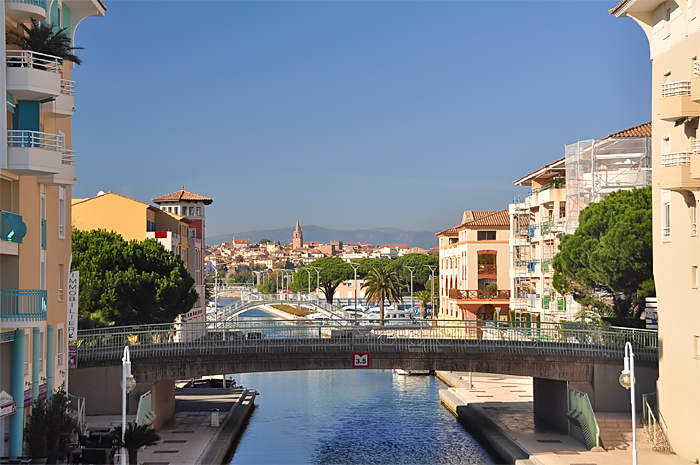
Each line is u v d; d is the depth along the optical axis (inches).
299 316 6998.0
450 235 4948.3
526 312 3380.9
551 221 3011.8
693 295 1472.7
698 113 1440.7
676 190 1472.7
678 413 1540.4
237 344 1808.6
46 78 1272.1
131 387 1278.3
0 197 1298.0
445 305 4881.9
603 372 1812.3
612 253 2020.2
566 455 1581.0
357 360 1825.8
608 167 2554.1
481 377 3034.0
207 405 2314.2
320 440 1974.7
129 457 1374.3
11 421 1269.7
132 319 2436.0
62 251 1608.0
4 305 1267.2
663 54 1596.9
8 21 1316.4
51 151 1284.4
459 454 1804.9
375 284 5054.1
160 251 2593.5
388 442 1948.8
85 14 1638.8
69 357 1606.8
